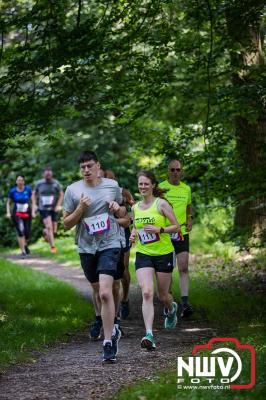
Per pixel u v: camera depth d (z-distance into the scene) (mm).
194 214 43906
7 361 14484
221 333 18219
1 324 18688
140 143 30172
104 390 12047
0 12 21359
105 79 22703
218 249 35969
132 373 13281
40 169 48844
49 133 23047
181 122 27766
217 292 25703
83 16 23750
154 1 22094
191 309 21062
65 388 12273
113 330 14750
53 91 21656
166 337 17797
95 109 23516
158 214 16516
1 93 21156
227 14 22422
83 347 16547
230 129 26172
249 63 27016
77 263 36062
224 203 25906
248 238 25406
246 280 28312
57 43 20500
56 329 18344
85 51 20688
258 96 22047
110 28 21891
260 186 23047
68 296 24281
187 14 23562
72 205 15320
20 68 20344
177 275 30109
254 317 20484
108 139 45844
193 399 10367
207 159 26375
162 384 11500
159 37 23359
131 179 48000
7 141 21938
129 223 15453
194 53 25422
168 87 27031
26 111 20891
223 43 24281
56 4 20344
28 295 24266
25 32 22484
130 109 25875
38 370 13891
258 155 23219
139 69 23469
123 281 20516
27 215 39750
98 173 15344
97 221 15055
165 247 16688
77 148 47125
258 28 23703
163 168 27438
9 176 48594
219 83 29672
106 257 14961
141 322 20672
